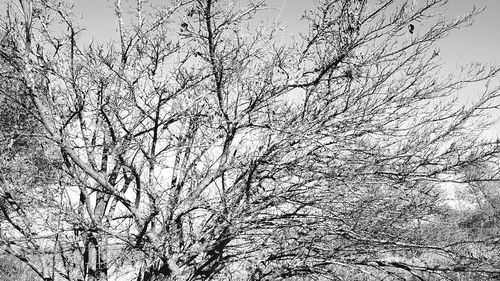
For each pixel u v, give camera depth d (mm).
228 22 3787
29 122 3865
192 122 4109
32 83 3428
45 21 3682
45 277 3805
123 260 3867
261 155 3662
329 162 3740
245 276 3848
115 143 3566
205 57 3787
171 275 3484
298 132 3523
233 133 3809
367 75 3863
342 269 4129
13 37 3541
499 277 3496
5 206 3959
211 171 3932
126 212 4379
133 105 3625
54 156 3613
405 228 3885
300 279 4160
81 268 4066
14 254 3525
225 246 3846
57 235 3494
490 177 3693
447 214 4133
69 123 3828
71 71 3328
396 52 3846
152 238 3488
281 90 3811
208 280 3938
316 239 3668
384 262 3639
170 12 3865
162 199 3572
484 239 3764
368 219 3598
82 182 3494
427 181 3902
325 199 3695
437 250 3777
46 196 3453
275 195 3670
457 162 3602
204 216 3852
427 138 3787
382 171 3639
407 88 3801
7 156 3688
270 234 3719
